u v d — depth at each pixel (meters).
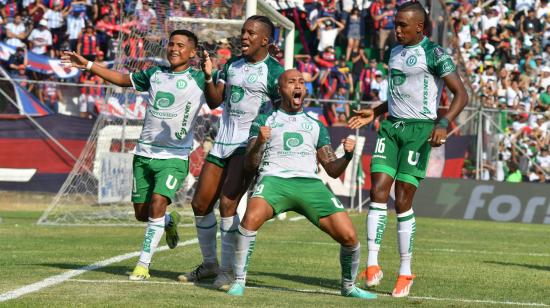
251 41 17.59
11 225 33.31
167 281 18.09
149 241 18.41
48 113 45.75
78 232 30.92
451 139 47.56
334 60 57.16
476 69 60.44
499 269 22.59
